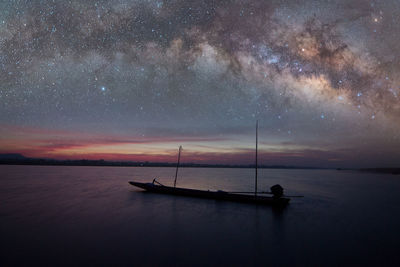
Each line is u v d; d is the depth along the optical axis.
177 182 40.91
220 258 7.93
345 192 30.75
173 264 7.36
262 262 7.71
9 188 27.22
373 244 9.79
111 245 8.88
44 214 14.01
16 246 8.62
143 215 14.20
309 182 49.62
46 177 45.09
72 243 9.02
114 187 29.30
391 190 33.81
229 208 17.00
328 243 9.86
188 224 12.34
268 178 62.12
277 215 15.13
